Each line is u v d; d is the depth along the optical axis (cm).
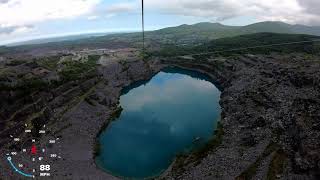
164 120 15138
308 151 8969
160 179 9575
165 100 18925
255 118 12800
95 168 10356
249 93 16050
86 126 13738
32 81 15300
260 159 9588
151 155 11350
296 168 8744
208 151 11044
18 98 13312
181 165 10325
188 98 19200
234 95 17238
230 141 11556
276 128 11288
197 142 12256
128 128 14138
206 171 9531
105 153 11606
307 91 14000
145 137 13050
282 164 9188
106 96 18175
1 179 8919
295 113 11725
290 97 13750
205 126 14075
